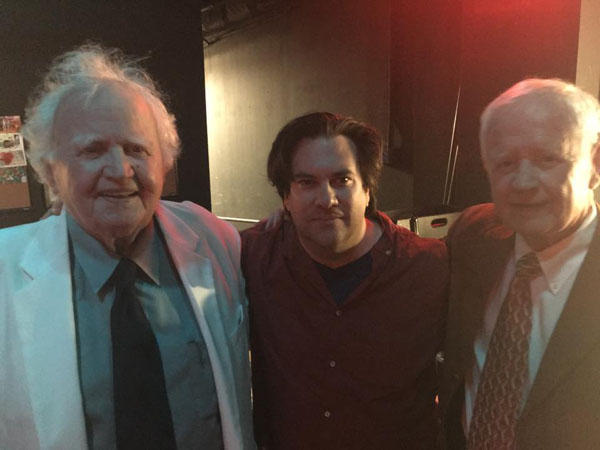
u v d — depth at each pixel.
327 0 5.49
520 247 1.05
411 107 4.62
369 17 4.91
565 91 0.90
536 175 0.89
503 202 0.95
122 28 3.74
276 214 1.53
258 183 7.53
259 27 6.78
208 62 8.16
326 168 1.17
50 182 1.02
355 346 1.28
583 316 0.91
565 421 0.92
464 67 4.01
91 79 0.97
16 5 3.28
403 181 4.80
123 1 3.71
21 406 0.94
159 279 1.12
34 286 0.98
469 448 1.08
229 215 8.31
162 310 1.09
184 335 1.09
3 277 0.99
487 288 1.12
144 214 0.99
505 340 1.02
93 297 1.03
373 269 1.28
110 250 1.05
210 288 1.17
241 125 7.62
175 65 4.04
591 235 0.94
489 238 1.14
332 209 1.19
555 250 0.96
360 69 5.14
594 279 0.91
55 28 3.44
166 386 1.04
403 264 1.29
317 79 5.87
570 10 3.03
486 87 3.83
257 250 1.39
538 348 0.98
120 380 0.97
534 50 3.34
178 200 4.18
